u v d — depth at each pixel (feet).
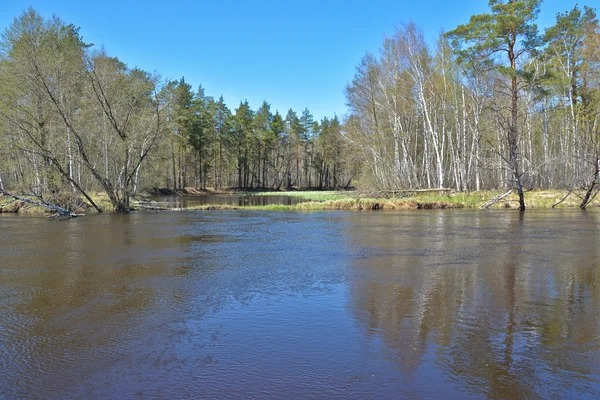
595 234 43.06
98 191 96.53
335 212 79.71
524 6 83.51
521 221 57.26
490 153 113.91
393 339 14.79
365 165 127.34
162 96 84.84
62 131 77.41
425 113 100.37
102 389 11.43
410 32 102.37
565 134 107.04
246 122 220.84
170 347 14.25
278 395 10.94
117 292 21.44
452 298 19.94
